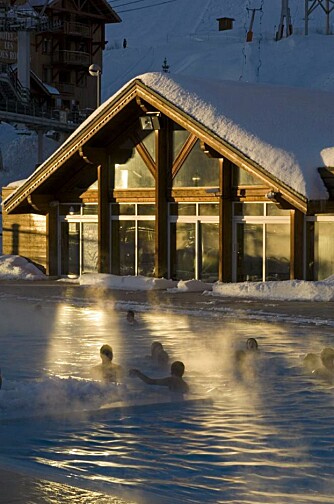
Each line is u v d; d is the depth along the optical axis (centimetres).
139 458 805
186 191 2969
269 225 2788
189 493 701
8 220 3509
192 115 2819
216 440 873
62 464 783
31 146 7375
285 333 1738
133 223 3134
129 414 988
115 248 3184
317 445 854
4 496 669
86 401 1048
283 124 2886
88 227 3278
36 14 7019
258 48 10581
